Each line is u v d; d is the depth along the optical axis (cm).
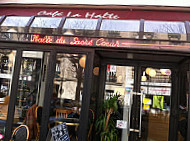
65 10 509
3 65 438
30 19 448
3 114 426
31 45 420
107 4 489
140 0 475
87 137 403
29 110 423
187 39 363
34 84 428
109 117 457
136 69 487
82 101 391
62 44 400
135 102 479
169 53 371
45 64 418
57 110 406
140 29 391
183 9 464
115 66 496
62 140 303
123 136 471
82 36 394
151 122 474
